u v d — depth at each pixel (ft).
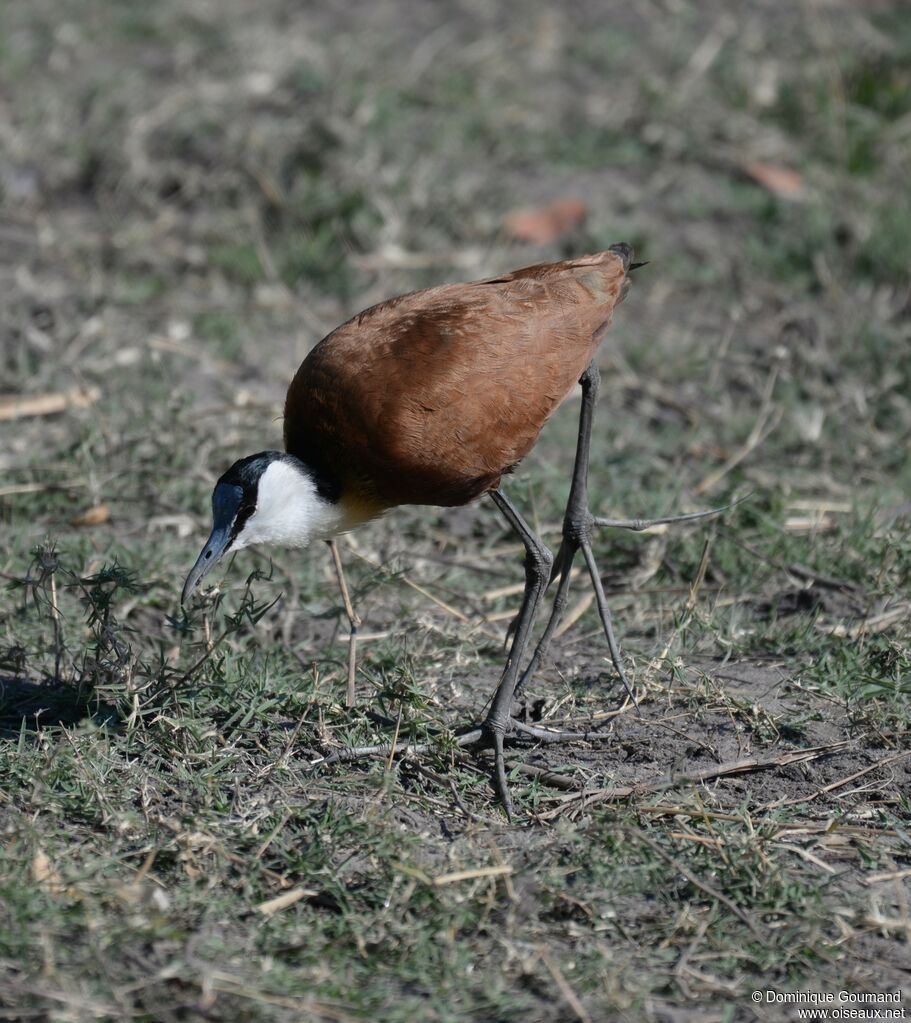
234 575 35.24
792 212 53.57
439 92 58.95
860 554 36.19
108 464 39.65
